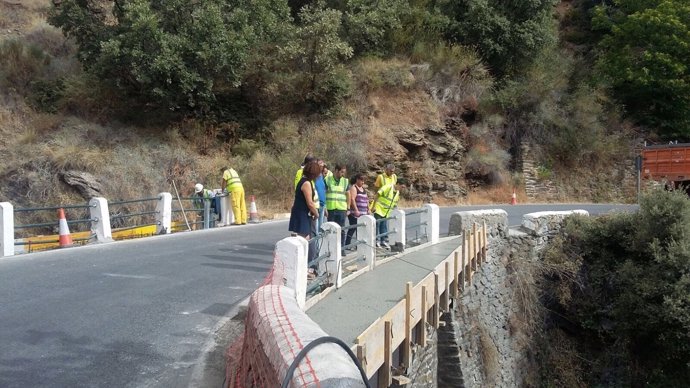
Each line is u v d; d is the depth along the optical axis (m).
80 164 18.62
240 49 21.91
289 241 5.85
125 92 21.97
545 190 28.05
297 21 28.16
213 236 13.20
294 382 2.29
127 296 7.32
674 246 12.62
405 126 25.27
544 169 28.48
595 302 13.82
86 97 22.16
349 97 25.48
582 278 14.16
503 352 12.20
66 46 26.50
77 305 6.79
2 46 24.52
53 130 20.66
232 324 6.32
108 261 9.60
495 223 13.37
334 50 24.02
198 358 5.29
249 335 3.77
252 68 23.94
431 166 25.17
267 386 2.85
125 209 18.36
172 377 4.84
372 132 24.23
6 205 10.62
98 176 18.47
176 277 8.55
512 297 13.21
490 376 10.73
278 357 2.64
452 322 9.27
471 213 13.12
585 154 28.98
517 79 29.45
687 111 30.28
